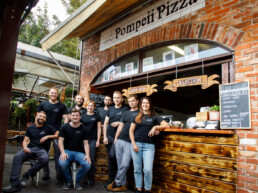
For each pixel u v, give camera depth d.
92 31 6.33
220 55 3.52
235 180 2.95
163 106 9.08
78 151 4.12
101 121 4.88
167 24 4.40
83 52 6.71
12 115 14.74
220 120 3.28
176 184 3.56
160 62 4.61
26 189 3.76
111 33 5.76
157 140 3.96
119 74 5.50
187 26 4.03
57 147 4.48
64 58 10.80
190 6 4.05
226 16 3.54
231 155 3.03
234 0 3.48
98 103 6.29
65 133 4.07
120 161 3.95
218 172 3.11
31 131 4.05
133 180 4.15
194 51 4.03
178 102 9.64
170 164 3.69
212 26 3.67
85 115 4.61
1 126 2.36
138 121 3.72
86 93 6.23
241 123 3.06
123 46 5.33
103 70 5.94
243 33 3.30
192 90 8.66
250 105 3.03
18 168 3.70
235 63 3.30
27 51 9.59
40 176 4.82
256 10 3.22
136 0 4.91
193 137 3.45
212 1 3.75
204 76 3.55
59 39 5.71
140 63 4.98
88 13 4.87
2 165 2.35
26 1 2.56
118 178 3.88
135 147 3.62
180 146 3.59
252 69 3.11
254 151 2.89
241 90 3.15
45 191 3.72
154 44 4.64
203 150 3.31
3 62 2.42
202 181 3.25
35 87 12.59
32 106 13.27
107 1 4.63
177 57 4.31
